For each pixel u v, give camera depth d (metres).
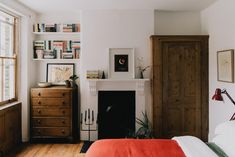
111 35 4.65
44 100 4.43
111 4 4.24
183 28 4.86
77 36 4.92
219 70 3.94
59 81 4.93
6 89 4.14
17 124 4.29
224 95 3.81
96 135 4.68
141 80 4.54
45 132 4.46
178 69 4.48
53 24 4.78
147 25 4.64
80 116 4.74
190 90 4.49
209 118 4.45
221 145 2.45
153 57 4.47
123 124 4.74
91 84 4.62
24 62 4.48
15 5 3.96
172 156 2.19
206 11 4.58
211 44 4.34
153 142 2.60
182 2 4.14
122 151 2.31
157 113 4.50
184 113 4.51
